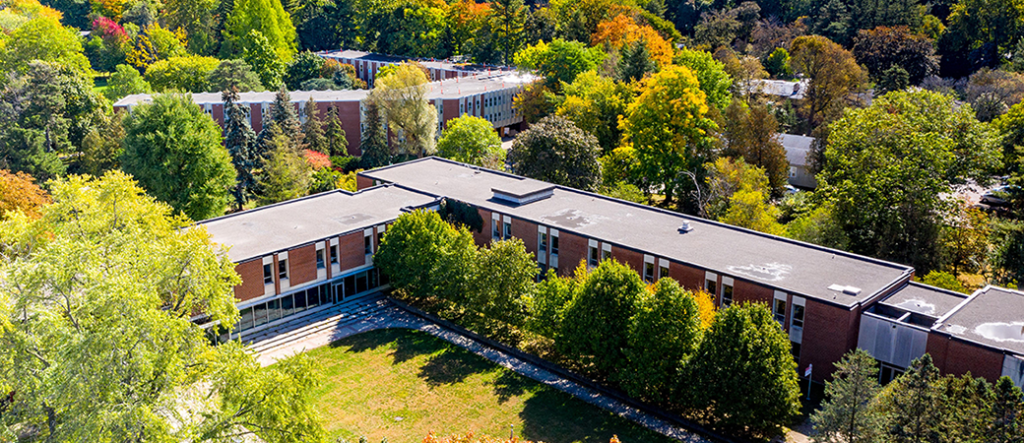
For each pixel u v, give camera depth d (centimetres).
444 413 4572
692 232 5947
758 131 8419
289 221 6341
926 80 12388
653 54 12475
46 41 12875
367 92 11450
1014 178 7262
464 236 5659
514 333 5581
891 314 4759
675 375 4316
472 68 14712
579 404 4672
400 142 10256
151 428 3011
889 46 13125
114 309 3156
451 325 5741
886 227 6362
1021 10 12875
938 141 6481
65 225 4525
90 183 4834
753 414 4028
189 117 7131
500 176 7725
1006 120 8500
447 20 16925
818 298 4644
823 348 4691
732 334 4084
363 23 17825
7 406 3509
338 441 4044
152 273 3738
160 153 6994
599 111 9719
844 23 14775
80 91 10238
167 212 5494
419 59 16238
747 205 6769
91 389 2958
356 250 6181
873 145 6662
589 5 15325
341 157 10044
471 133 9050
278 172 8025
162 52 16225
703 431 4347
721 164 7569
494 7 15488
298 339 5553
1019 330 4375
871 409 3575
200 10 17475
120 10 19225
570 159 7838
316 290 5978
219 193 7325
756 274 5081
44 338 3134
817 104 11444
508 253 5247
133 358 3123
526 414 4559
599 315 4588
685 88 8344
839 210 6631
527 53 13338
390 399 4725
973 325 4453
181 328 3412
